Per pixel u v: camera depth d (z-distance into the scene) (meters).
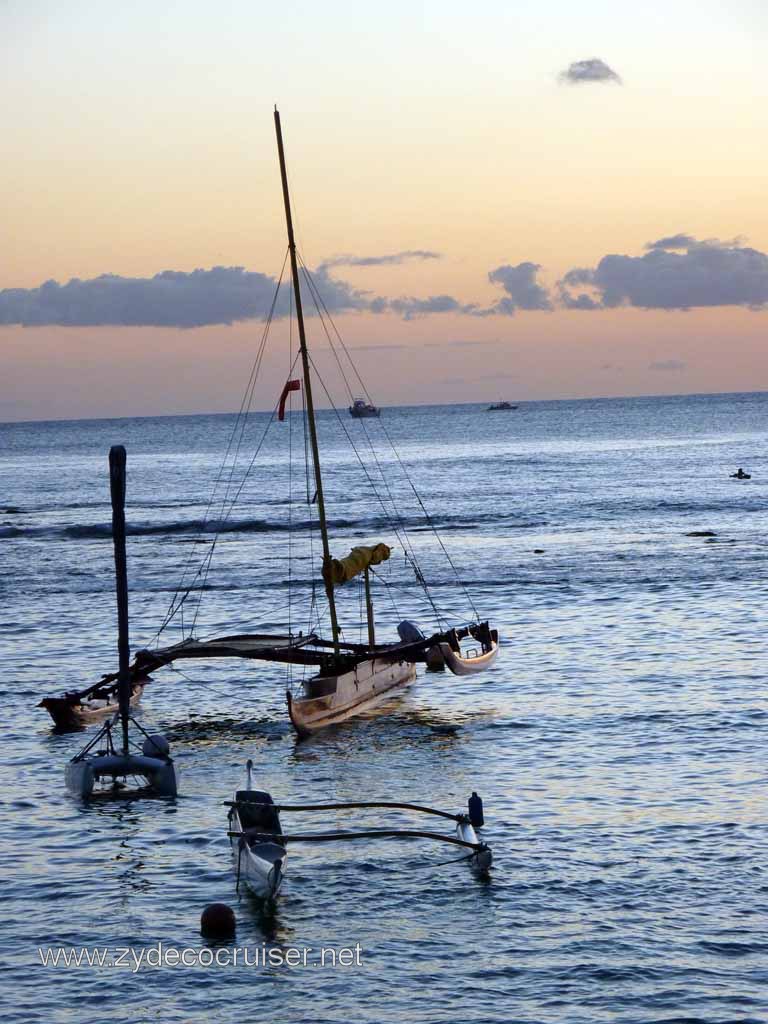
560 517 134.25
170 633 73.62
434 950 28.48
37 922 30.47
